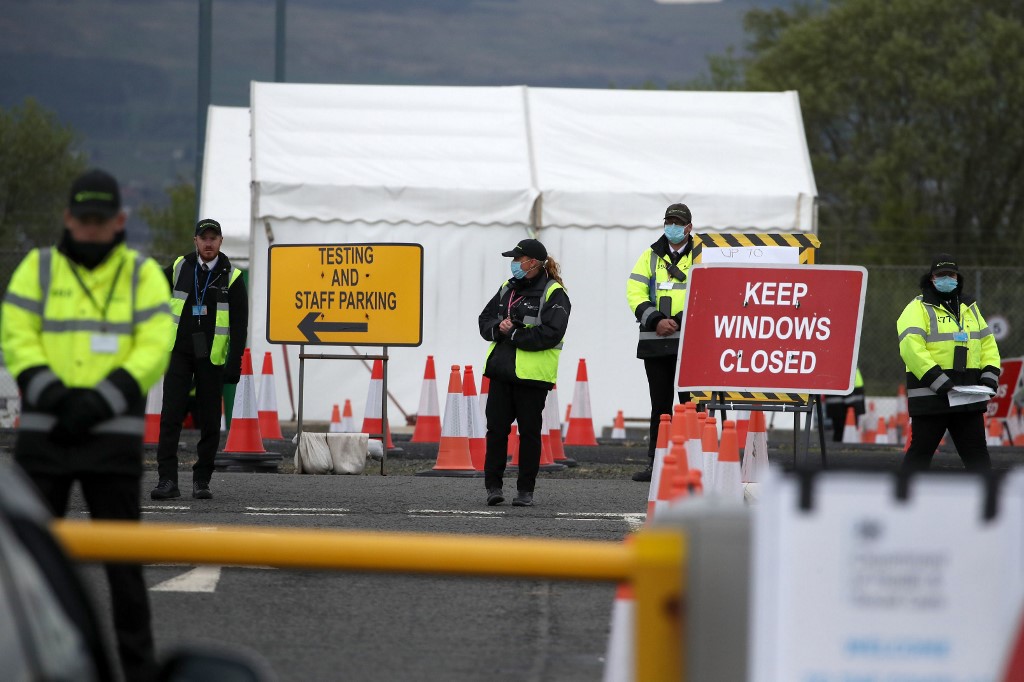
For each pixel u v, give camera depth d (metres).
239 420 52.41
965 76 182.50
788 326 42.38
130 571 21.61
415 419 73.38
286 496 42.75
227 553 14.91
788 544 13.70
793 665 13.63
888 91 191.75
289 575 30.28
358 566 14.80
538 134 77.25
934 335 44.41
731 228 74.25
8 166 177.50
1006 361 79.62
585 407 66.62
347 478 49.28
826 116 194.38
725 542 14.48
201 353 41.19
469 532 35.34
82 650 11.82
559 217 73.50
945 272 44.38
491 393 41.72
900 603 13.63
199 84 92.88
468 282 73.44
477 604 28.09
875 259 167.62
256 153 73.88
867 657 13.62
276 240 72.25
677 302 48.75
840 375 42.25
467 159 75.19
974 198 188.88
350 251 51.31
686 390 42.47
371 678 22.53
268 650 24.12
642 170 75.56
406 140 76.06
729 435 34.25
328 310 51.44
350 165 73.94
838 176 191.75
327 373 73.88
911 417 44.25
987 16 184.00
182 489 44.16
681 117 78.88
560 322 41.09
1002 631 13.57
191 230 178.38
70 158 180.50
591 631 26.08
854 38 190.38
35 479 21.56
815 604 13.66
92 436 21.66
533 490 42.56
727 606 14.41
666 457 25.52
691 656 14.41
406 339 51.12
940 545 13.64
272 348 72.88
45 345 21.86
